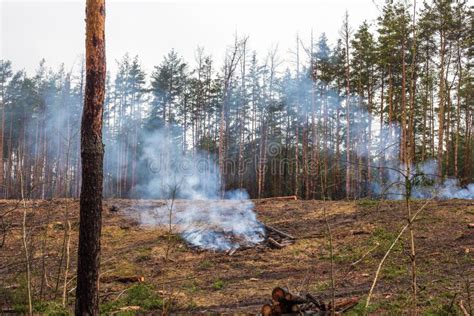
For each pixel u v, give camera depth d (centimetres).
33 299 905
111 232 1797
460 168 3403
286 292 725
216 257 1476
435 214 1711
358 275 1155
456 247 1352
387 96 3306
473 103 3819
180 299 987
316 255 1423
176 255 1496
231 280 1195
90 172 639
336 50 3484
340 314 759
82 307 621
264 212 2077
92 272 629
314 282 1118
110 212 2097
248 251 1531
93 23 650
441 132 2516
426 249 1358
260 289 1073
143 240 1686
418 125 3522
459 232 1492
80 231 637
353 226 1684
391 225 1627
